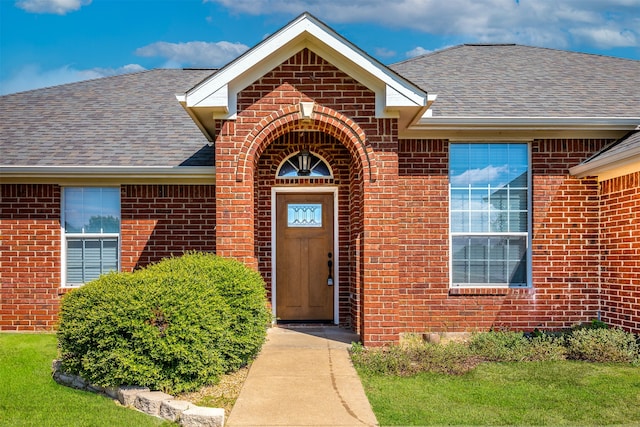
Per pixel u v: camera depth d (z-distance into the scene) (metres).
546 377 7.03
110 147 10.77
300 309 10.49
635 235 8.78
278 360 7.68
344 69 8.48
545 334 9.12
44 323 10.29
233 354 7.09
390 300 8.31
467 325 9.67
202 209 10.44
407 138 9.78
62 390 6.59
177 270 7.04
